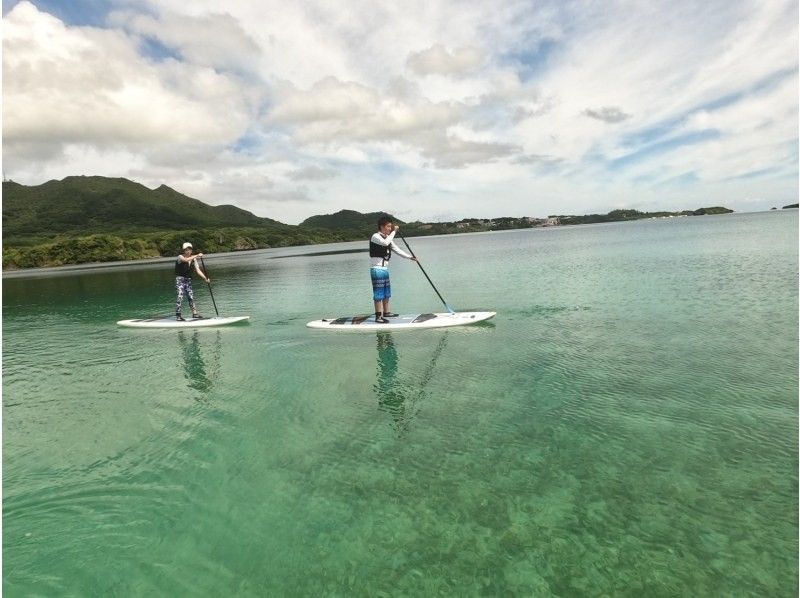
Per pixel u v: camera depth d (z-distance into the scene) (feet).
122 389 27.96
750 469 16.20
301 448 19.29
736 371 25.50
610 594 11.28
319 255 245.24
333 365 31.09
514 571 12.10
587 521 13.94
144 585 12.07
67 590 11.94
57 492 16.62
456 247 249.34
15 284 138.72
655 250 121.60
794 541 12.74
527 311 46.47
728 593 11.17
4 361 36.58
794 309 39.55
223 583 12.04
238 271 141.69
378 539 13.51
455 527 13.92
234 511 15.12
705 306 43.19
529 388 24.88
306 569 12.43
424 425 20.98
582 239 246.47
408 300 60.13
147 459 18.86
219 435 20.85
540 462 17.34
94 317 59.67
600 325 38.40
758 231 183.73
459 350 33.24
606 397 23.00
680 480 15.76
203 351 36.83
